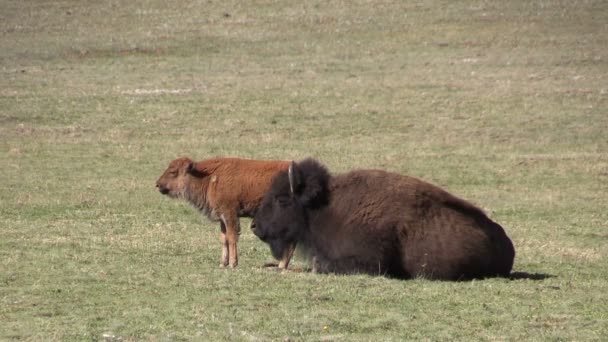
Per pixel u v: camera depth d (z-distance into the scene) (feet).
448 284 154.40
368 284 153.17
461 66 484.74
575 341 123.54
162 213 246.68
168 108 404.36
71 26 570.05
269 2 627.05
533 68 476.54
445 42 536.42
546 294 149.69
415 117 395.75
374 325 129.70
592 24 557.74
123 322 130.21
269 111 402.52
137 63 496.64
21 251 186.70
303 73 475.72
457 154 342.03
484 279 159.33
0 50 515.09
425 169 319.88
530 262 187.62
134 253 187.32
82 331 125.18
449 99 420.36
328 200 164.14
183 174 177.17
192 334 123.95
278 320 131.23
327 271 165.07
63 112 394.73
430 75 467.11
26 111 393.29
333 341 121.60
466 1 618.03
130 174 304.50
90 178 296.71
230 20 588.09
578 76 457.68
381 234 158.81
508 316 135.33
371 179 163.53
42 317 133.28
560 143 359.46
